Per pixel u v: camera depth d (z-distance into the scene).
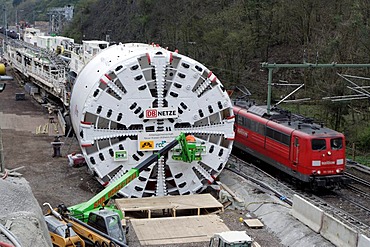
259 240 17.84
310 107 42.62
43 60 44.59
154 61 20.97
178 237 17.73
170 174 22.00
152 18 68.75
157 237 17.69
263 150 27.23
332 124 37.56
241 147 29.84
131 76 20.83
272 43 52.81
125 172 21.48
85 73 23.05
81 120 20.95
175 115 21.56
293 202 19.47
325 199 23.41
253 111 29.03
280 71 49.62
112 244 15.16
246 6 53.00
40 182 23.59
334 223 17.03
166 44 59.06
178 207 19.92
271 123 26.41
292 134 24.42
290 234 18.12
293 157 24.38
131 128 21.47
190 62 21.31
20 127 35.28
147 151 21.52
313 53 42.97
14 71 61.50
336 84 36.84
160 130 21.62
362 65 24.56
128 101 21.05
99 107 20.83
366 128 35.09
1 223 10.42
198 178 22.31
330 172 23.72
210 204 20.42
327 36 42.25
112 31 80.25
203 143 22.03
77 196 21.91
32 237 10.15
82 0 105.44
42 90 45.84
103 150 21.22
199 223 18.98
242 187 23.19
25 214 11.02
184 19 57.91
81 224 16.14
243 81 49.38
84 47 36.56
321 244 16.95
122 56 21.47
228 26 52.91
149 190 21.86
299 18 48.00
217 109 22.05
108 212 16.81
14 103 44.53
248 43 50.47
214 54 50.94
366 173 28.14
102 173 21.38
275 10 51.44
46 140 31.81
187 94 21.59
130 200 20.70
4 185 12.17
